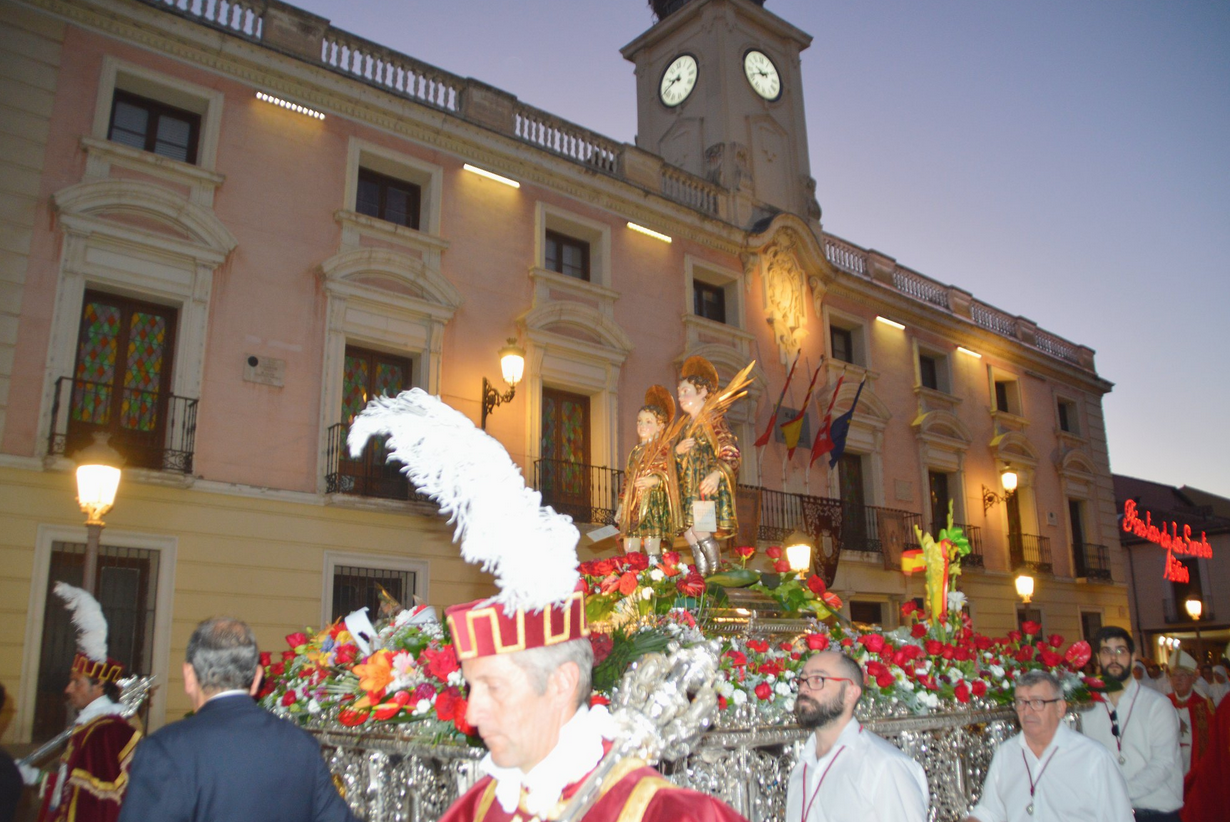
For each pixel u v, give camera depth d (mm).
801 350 19109
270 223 12797
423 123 14492
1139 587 32156
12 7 11422
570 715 1947
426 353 13797
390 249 13750
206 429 11773
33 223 11062
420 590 13125
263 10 13398
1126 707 4973
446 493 1915
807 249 19484
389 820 3668
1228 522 31203
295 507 12250
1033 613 22938
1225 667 12195
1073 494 25359
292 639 4637
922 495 20953
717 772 3639
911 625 5859
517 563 1893
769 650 4375
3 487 10305
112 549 10961
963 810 4828
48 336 10891
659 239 17422
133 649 10914
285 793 2803
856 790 3301
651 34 21609
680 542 5773
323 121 13625
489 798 2061
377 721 3668
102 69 11883
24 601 10188
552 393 15586
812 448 18453
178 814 2629
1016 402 24453
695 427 5695
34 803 6395
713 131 19797
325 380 12766
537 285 15273
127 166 11805
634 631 3654
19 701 9914
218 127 12625
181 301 11906
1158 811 4734
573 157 16641
